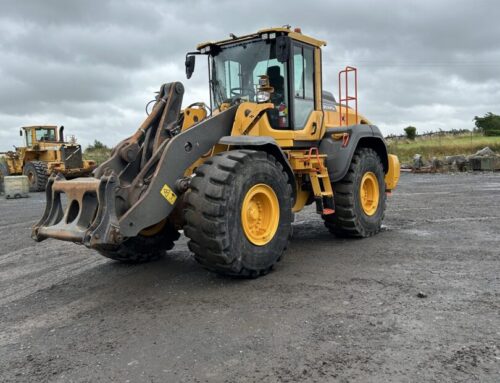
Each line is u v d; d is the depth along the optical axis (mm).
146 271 5566
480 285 4434
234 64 6328
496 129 54375
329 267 5301
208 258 4625
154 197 4551
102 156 30781
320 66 6805
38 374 3111
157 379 2941
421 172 24109
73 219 4578
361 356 3076
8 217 11711
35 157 22469
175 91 5176
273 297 4332
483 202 10734
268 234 5074
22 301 4734
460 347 3139
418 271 4980
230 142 5023
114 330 3799
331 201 6430
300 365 3002
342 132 6738
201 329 3680
